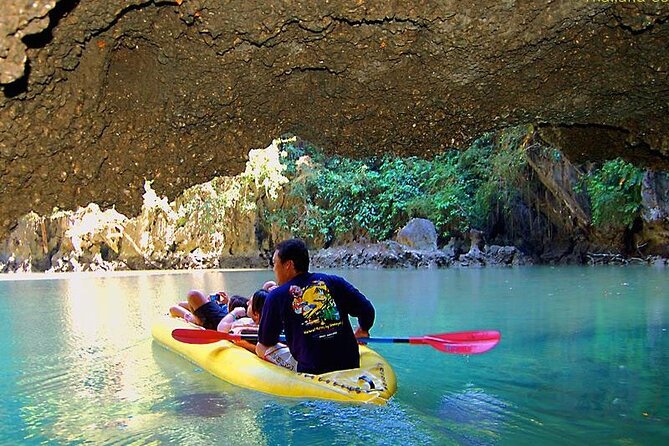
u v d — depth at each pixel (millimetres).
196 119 4430
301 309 4293
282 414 3758
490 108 4980
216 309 6461
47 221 24156
